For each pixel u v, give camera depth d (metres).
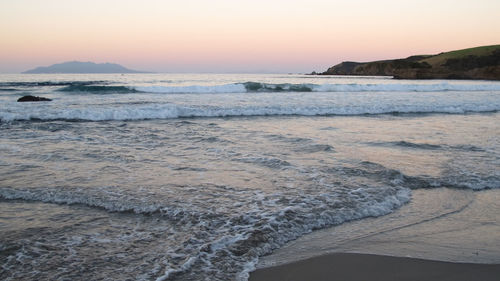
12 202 4.98
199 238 3.98
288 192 5.52
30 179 5.94
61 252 3.67
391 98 23.06
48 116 13.50
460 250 3.92
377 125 12.76
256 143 9.19
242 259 3.62
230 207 4.86
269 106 17.22
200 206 4.87
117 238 3.99
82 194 5.25
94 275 3.25
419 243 4.08
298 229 4.33
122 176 6.21
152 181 5.95
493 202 5.43
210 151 8.25
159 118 14.46
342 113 16.34
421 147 8.93
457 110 17.70
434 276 3.40
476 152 8.45
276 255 3.77
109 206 4.86
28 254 3.61
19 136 9.83
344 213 4.80
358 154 8.06
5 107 15.97
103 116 13.95
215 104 18.08
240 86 27.97
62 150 8.16
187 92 26.36
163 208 4.77
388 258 3.73
